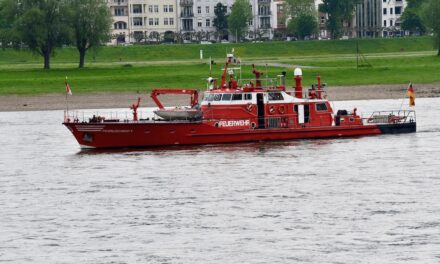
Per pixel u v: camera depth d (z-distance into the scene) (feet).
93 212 537.24
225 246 468.75
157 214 528.63
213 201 554.87
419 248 459.32
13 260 456.86
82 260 454.40
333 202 545.03
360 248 461.37
